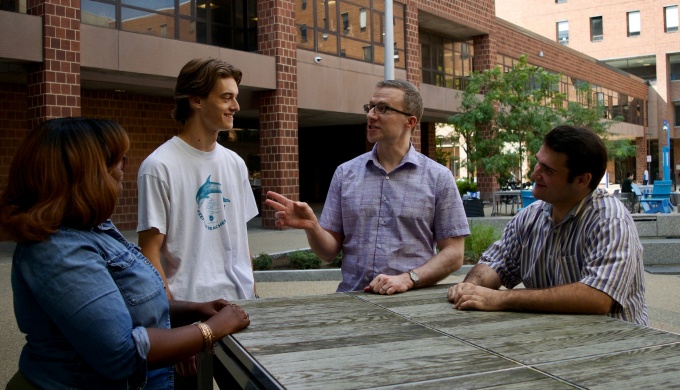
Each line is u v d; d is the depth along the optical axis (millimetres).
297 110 16344
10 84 13586
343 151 26516
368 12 18500
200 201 2773
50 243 1620
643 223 10336
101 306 1593
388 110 2857
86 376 1684
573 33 49406
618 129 39688
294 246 11750
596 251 2303
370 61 18516
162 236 2699
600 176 2355
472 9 23375
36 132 1709
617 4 47531
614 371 1535
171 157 2730
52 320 1640
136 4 13141
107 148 1750
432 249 2945
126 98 15336
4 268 9406
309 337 1878
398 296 2518
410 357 1666
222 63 2770
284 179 15305
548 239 2516
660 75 46188
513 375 1511
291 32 15516
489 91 19469
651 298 7137
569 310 2174
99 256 1677
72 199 1671
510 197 19938
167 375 2133
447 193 2891
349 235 2965
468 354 1688
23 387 1702
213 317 1916
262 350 1739
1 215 1644
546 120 18172
